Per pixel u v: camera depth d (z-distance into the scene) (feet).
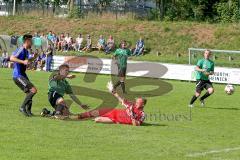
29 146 74.84
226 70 229.04
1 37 284.20
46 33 371.97
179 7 401.90
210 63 136.36
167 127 98.58
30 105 103.14
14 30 379.76
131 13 408.87
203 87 138.00
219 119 115.44
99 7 413.80
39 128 89.30
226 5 383.45
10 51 282.56
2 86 163.84
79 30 367.25
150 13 408.67
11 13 424.87
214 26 353.31
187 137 88.84
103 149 75.41
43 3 443.73
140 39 327.06
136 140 83.10
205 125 104.99
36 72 249.55
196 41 342.44
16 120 96.53
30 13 416.46
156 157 71.97
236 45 331.77
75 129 89.97
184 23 360.48
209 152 77.00
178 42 343.87
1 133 83.41
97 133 87.35
